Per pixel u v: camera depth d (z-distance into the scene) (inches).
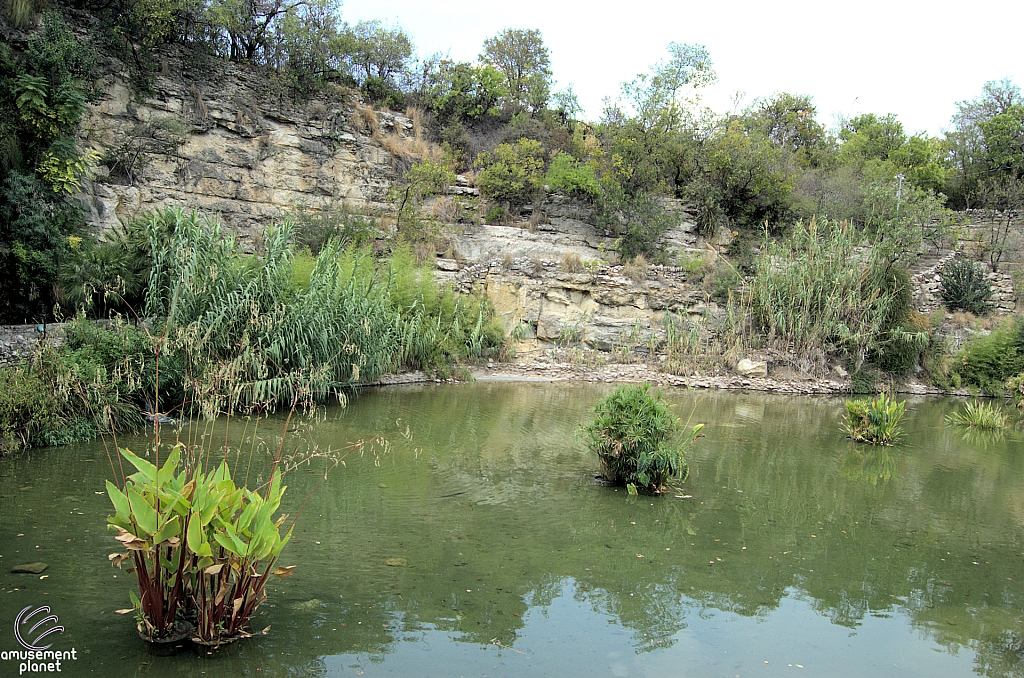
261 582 184.1
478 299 879.7
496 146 1131.3
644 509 327.0
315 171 920.9
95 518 264.8
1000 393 958.4
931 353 986.7
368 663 175.0
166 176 777.6
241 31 893.2
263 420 458.3
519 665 179.2
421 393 642.8
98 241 562.9
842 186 1206.9
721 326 964.0
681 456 363.3
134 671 162.7
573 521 303.0
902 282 977.5
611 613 214.5
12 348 398.0
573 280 952.3
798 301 945.5
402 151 1027.3
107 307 488.7
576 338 930.7
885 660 195.0
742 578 249.8
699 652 193.3
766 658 192.4
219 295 476.7
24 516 262.8
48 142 569.0
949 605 235.1
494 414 557.3
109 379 396.8
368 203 956.6
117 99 754.2
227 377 313.0
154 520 167.3
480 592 223.1
